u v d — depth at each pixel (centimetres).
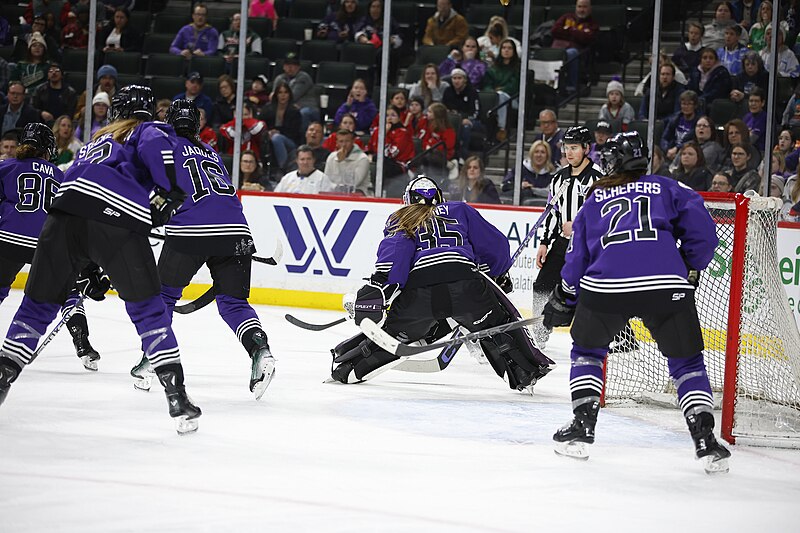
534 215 2422
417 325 1420
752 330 1291
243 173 2703
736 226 1191
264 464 986
